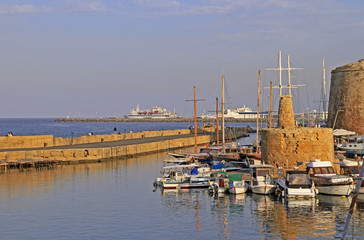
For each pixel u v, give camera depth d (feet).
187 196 153.38
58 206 138.72
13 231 111.34
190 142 411.54
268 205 134.31
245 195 151.02
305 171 144.97
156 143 344.08
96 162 262.67
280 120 201.46
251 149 263.70
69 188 170.30
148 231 109.91
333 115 241.96
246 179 167.94
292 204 134.21
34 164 234.79
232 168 205.26
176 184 168.96
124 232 109.40
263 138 170.30
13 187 172.55
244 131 605.31
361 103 228.43
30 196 154.40
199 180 171.32
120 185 177.58
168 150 362.53
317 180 145.69
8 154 241.35
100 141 364.58
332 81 244.42
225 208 132.26
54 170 224.53
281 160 163.43
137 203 142.41
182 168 194.29
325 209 126.82
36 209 134.72
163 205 138.82
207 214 125.70
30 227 114.83
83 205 140.05
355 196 45.03
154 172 216.54
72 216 125.90
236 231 108.37
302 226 110.63
